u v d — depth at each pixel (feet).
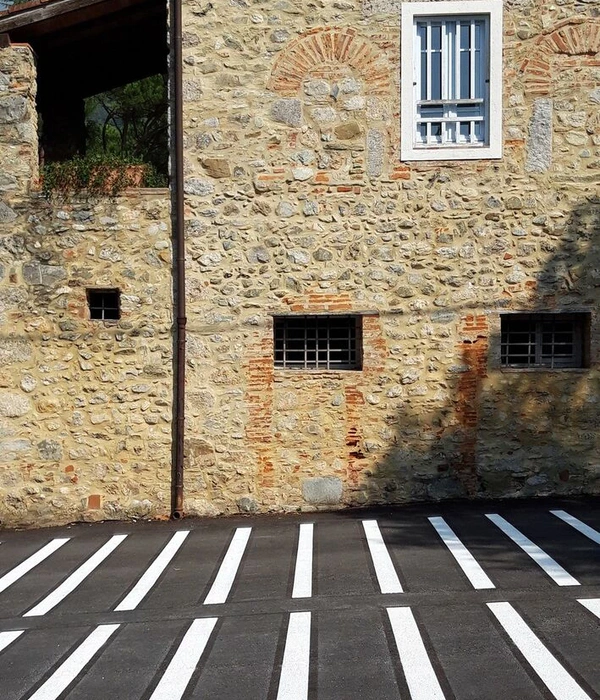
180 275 29.37
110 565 24.18
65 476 29.63
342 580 21.40
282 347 30.42
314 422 29.73
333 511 29.58
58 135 38.29
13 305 29.58
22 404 29.58
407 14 29.30
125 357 29.58
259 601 20.15
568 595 19.33
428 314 29.68
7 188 29.58
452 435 29.78
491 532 25.46
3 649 17.98
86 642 18.13
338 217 29.60
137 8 30.91
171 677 16.05
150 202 29.58
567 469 29.91
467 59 29.71
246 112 29.60
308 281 29.66
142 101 57.77
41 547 26.58
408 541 24.85
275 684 15.43
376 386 29.71
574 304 29.66
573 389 29.86
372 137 29.58
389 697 14.65
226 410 29.60
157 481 29.58
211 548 25.38
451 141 29.81
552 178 29.55
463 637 17.04
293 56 29.58
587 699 14.23
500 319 29.76
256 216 29.66
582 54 29.37
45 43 32.45
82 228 29.58
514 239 29.63
